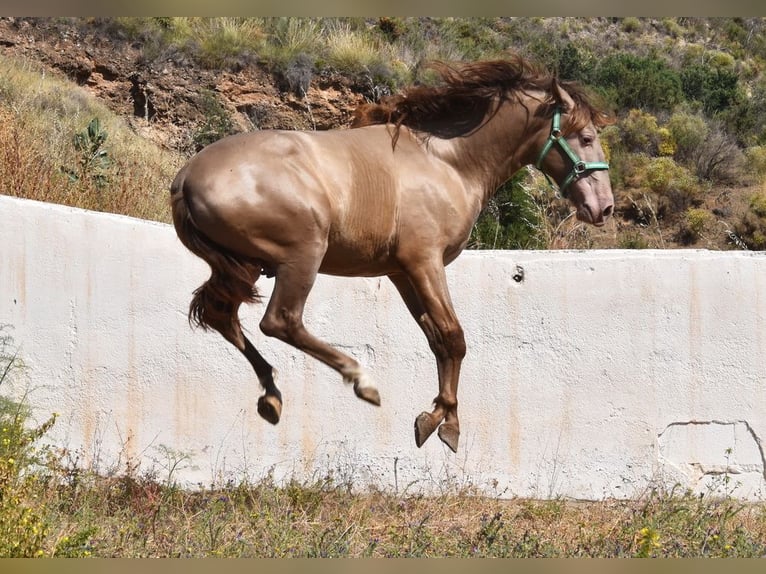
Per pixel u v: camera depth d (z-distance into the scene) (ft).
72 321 32.76
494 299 33.73
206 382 33.19
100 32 79.82
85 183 44.24
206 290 24.21
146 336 33.06
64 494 28.32
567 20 112.88
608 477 33.19
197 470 32.89
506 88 26.09
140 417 32.89
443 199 24.89
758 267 33.47
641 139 92.94
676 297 33.53
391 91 81.41
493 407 33.55
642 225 84.53
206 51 80.74
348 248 23.93
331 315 33.53
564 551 26.04
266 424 33.24
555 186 28.63
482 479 33.35
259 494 30.45
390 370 33.53
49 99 67.46
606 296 33.60
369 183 24.03
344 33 88.07
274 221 22.54
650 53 113.39
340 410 33.42
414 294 26.03
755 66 119.03
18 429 28.68
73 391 32.65
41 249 32.71
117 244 33.06
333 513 29.43
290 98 80.48
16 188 40.98
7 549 21.40
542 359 33.58
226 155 22.84
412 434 33.40
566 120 25.91
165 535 25.58
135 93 78.43
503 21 106.83
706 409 33.30
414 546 25.44
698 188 87.86
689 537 27.12
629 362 33.47
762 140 101.09
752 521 29.89
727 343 33.42
